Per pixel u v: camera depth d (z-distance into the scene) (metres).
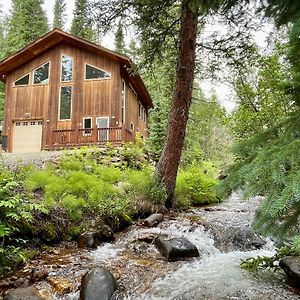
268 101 9.58
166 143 8.52
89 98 16.28
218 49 8.19
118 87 16.05
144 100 22.55
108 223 6.21
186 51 7.98
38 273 3.97
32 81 17.17
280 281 3.77
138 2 6.80
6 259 4.10
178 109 8.27
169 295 3.57
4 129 17.08
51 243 5.31
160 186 8.20
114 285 3.63
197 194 9.79
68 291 3.60
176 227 6.34
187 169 14.12
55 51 17.05
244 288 3.65
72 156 10.55
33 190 6.75
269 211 1.84
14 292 3.38
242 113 10.36
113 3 6.86
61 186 6.94
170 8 7.36
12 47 27.56
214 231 6.10
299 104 2.79
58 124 16.44
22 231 4.87
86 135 15.34
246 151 2.65
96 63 16.48
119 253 5.05
